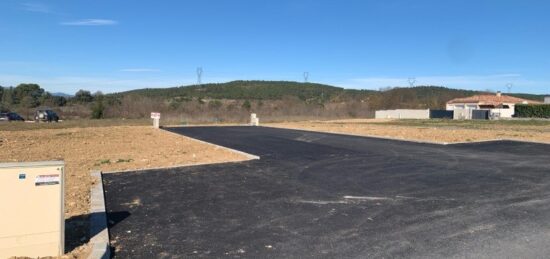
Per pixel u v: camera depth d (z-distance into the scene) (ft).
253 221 21.52
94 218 21.45
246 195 27.17
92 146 57.36
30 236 15.80
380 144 59.21
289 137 73.61
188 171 36.14
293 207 24.18
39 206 15.94
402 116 219.20
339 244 18.07
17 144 59.88
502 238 18.58
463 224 20.68
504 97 261.44
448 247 17.53
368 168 37.78
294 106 206.80
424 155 46.52
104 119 161.38
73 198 25.82
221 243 18.38
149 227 20.63
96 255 16.35
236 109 186.60
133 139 69.46
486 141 61.16
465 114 204.23
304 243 18.25
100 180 31.27
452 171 35.96
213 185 30.30
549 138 65.21
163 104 183.62
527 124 125.39
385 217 22.03
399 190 28.50
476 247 17.51
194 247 17.90
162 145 58.95
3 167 15.31
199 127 110.73
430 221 21.22
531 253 16.79
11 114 156.46
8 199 15.42
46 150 52.11
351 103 246.47
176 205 24.73
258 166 38.96
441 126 111.45
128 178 32.91
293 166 39.01
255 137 74.23
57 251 16.29
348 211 23.27
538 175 33.88
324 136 75.15
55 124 121.90
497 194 27.12
